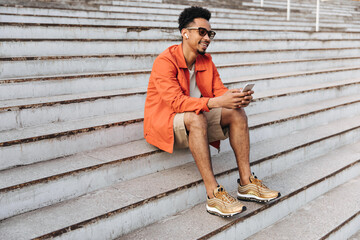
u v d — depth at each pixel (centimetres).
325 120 411
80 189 229
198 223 228
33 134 240
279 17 884
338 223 265
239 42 491
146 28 426
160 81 244
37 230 188
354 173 348
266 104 382
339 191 317
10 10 487
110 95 301
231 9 834
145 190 236
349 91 485
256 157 297
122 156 250
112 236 211
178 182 248
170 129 241
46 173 219
